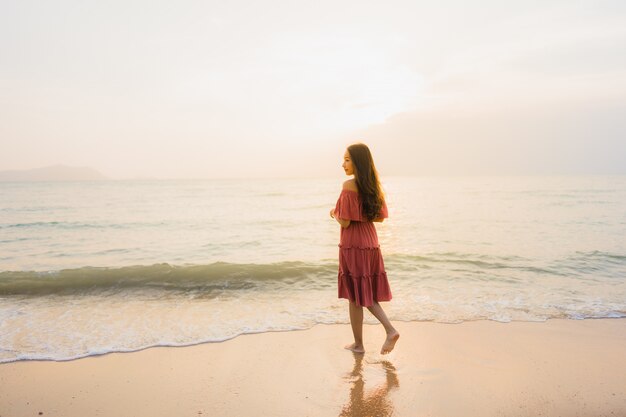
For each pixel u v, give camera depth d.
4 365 3.34
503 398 2.74
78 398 2.79
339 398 2.75
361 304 3.35
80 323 4.37
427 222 14.09
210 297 5.39
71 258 8.79
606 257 7.74
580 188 50.31
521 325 4.23
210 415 2.55
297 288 5.82
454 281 6.10
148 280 6.09
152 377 3.10
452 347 3.64
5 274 6.32
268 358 3.43
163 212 20.98
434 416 2.52
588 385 2.92
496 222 14.02
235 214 19.38
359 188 3.34
